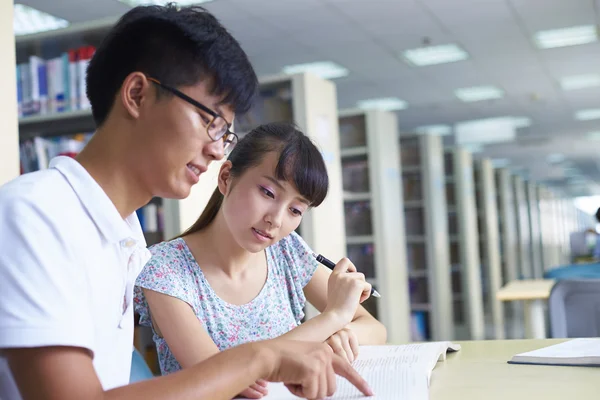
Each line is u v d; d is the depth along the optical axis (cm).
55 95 302
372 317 155
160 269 128
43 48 309
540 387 100
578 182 2373
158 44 76
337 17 602
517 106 1041
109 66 78
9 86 176
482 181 845
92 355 73
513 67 804
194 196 283
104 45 79
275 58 732
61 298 69
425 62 773
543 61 778
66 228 73
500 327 797
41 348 68
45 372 67
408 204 607
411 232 606
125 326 89
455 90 922
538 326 514
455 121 1159
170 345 124
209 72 77
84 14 560
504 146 1426
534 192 1545
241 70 79
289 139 125
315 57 736
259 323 138
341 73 810
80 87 297
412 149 611
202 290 133
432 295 590
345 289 129
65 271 71
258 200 123
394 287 492
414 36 669
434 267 592
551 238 1744
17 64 316
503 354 129
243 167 125
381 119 496
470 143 1372
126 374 90
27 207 70
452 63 777
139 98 77
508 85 898
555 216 1916
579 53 748
